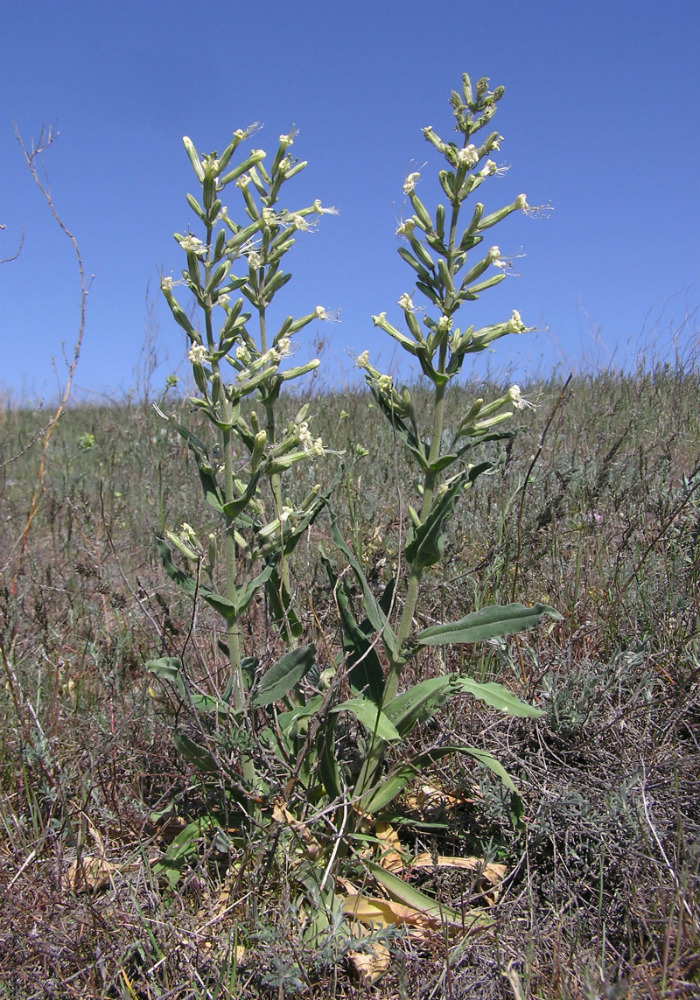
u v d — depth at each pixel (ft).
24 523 18.99
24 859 7.81
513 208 8.02
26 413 36.01
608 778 8.70
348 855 8.09
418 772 8.27
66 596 13.76
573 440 18.48
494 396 22.20
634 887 7.11
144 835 8.39
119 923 6.87
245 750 7.95
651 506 13.38
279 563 9.57
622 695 10.14
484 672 10.52
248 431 8.84
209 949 6.74
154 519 17.13
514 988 6.02
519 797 7.80
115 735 8.80
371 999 6.48
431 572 13.23
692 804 8.16
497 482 15.10
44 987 6.35
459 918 7.11
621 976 6.32
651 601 11.64
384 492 15.40
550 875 7.81
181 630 10.85
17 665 10.99
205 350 7.95
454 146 7.99
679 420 17.93
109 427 25.52
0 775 9.34
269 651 8.54
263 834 7.54
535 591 12.20
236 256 8.10
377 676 8.62
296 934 6.68
